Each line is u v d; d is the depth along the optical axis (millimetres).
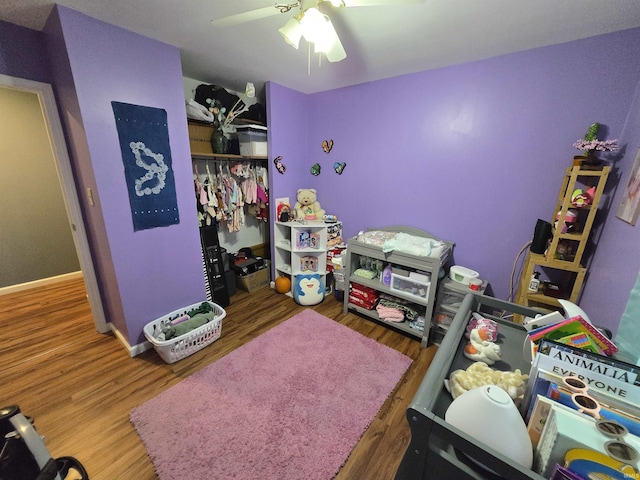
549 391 709
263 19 1545
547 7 1354
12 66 1674
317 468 1288
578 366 749
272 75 2451
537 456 657
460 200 2305
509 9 1380
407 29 1599
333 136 2949
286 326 2447
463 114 2150
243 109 2814
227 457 1328
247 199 2916
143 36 1751
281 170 2936
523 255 2098
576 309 1020
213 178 2748
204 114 2379
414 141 2434
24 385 1744
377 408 1620
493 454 586
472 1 1320
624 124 1612
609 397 677
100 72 1609
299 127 3025
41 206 3047
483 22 1509
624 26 1509
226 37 1766
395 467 1312
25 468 835
